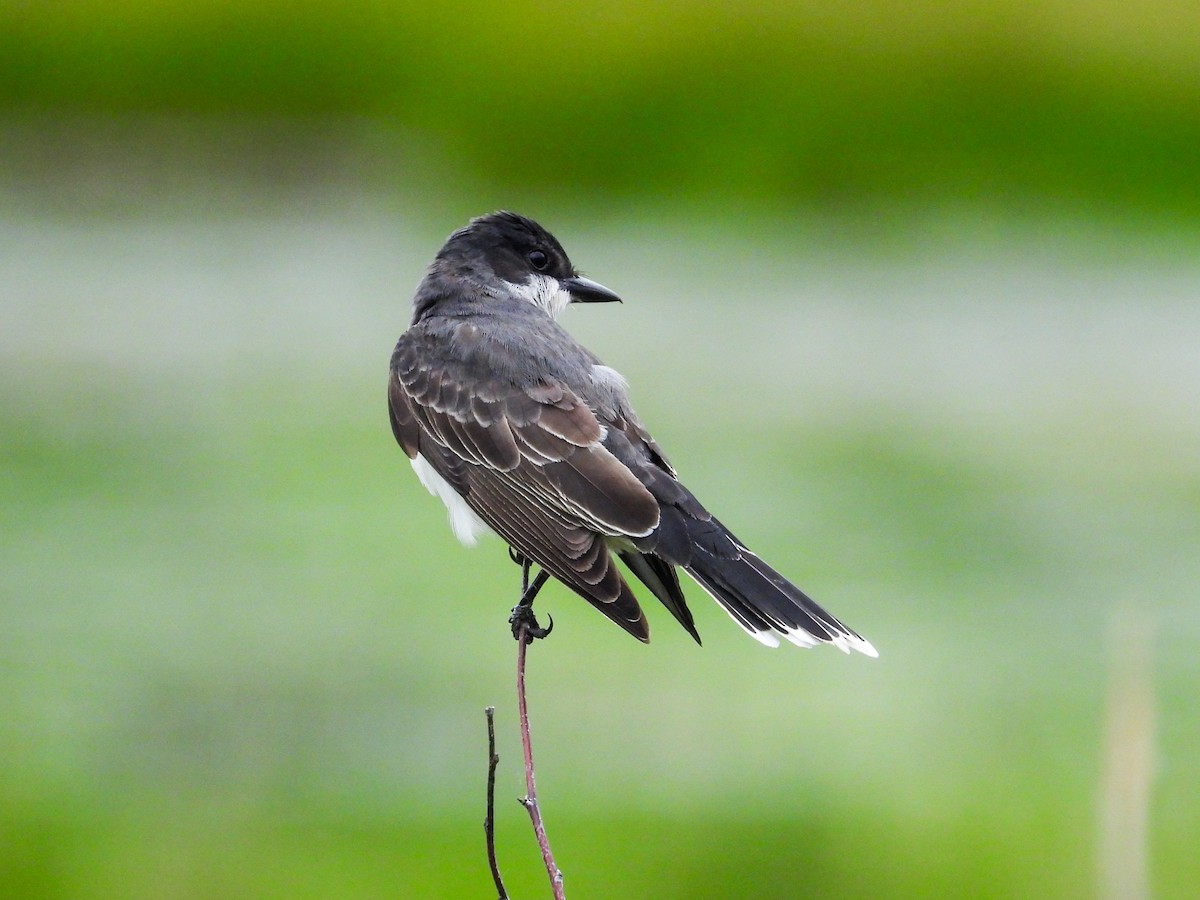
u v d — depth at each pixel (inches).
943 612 512.4
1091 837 393.7
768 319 882.8
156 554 553.9
